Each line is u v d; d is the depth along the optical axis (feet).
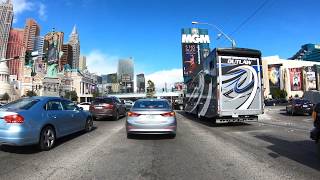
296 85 442.09
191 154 28.81
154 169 23.15
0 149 31.50
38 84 474.49
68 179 20.54
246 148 31.89
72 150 30.94
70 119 37.86
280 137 40.55
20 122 28.60
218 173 21.93
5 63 469.98
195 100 75.66
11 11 607.78
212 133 45.21
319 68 434.30
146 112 38.01
